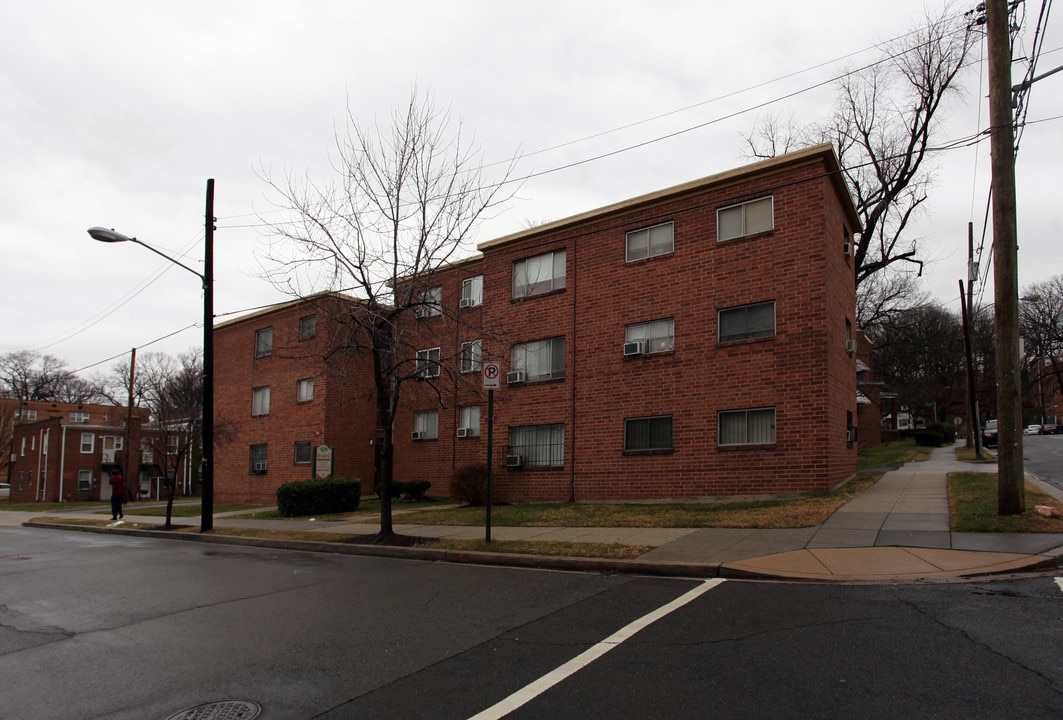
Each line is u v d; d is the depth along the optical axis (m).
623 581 8.75
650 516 13.66
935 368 68.56
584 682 4.98
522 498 20.42
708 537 11.01
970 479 15.71
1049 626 5.78
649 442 18.09
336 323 14.16
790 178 16.42
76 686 5.25
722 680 4.88
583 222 19.81
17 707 4.82
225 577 10.07
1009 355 10.50
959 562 8.29
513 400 21.06
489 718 4.38
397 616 7.23
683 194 17.95
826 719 4.13
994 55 10.57
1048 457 25.64
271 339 29.94
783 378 16.02
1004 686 4.52
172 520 21.23
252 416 30.22
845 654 5.32
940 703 4.29
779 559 9.06
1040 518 10.10
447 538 12.62
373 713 4.54
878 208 27.23
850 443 18.44
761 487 16.06
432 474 24.25
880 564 8.48
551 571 9.73
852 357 19.20
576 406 19.55
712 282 17.33
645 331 18.47
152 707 4.76
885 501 13.49
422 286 13.83
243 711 4.64
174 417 26.23
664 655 5.51
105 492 52.09
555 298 20.41
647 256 18.66
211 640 6.47
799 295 15.98
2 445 60.88
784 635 5.91
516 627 6.62
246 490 30.00
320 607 7.79
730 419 16.83
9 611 8.05
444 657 5.73
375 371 13.33
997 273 10.65
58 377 77.56
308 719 4.47
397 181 13.53
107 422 72.25
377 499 25.53
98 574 10.69
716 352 17.08
